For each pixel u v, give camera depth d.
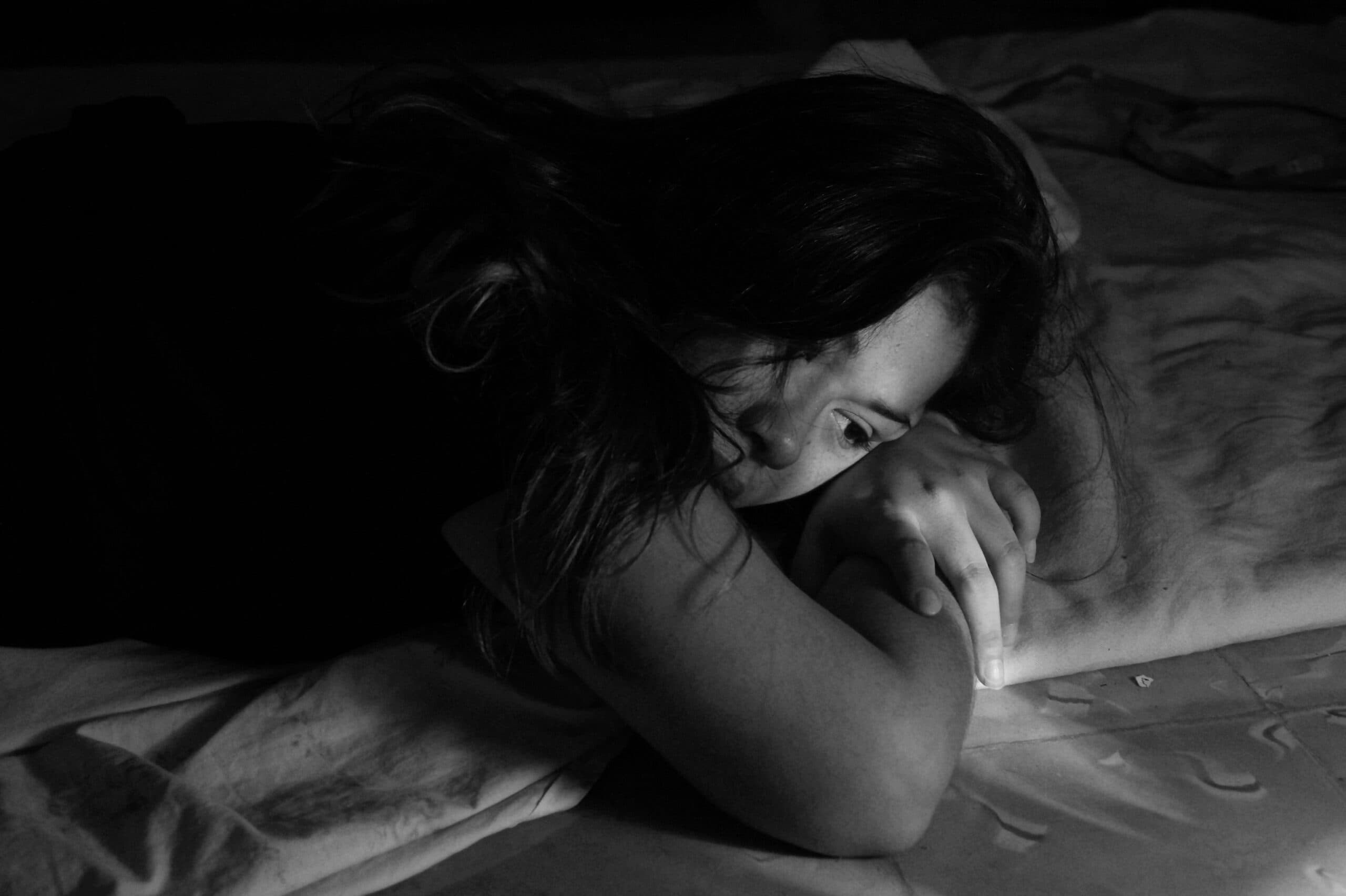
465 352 0.87
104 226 0.98
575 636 0.81
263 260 0.96
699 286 0.83
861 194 0.82
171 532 0.97
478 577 0.89
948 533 0.95
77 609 1.00
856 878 0.86
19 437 0.96
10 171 1.03
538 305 0.83
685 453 0.80
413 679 0.99
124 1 3.21
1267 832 0.91
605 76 2.05
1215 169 1.83
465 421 0.89
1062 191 1.53
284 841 0.85
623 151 0.94
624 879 0.87
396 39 3.22
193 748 0.96
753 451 0.86
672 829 0.91
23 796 0.90
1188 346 1.43
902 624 0.86
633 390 0.80
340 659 1.00
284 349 0.94
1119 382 1.35
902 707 0.80
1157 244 1.65
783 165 0.84
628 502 0.79
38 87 1.84
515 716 0.97
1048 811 0.92
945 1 3.62
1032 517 1.01
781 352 0.81
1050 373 1.17
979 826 0.91
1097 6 3.50
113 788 0.90
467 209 0.88
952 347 0.86
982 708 1.02
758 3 3.53
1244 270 1.57
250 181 1.00
